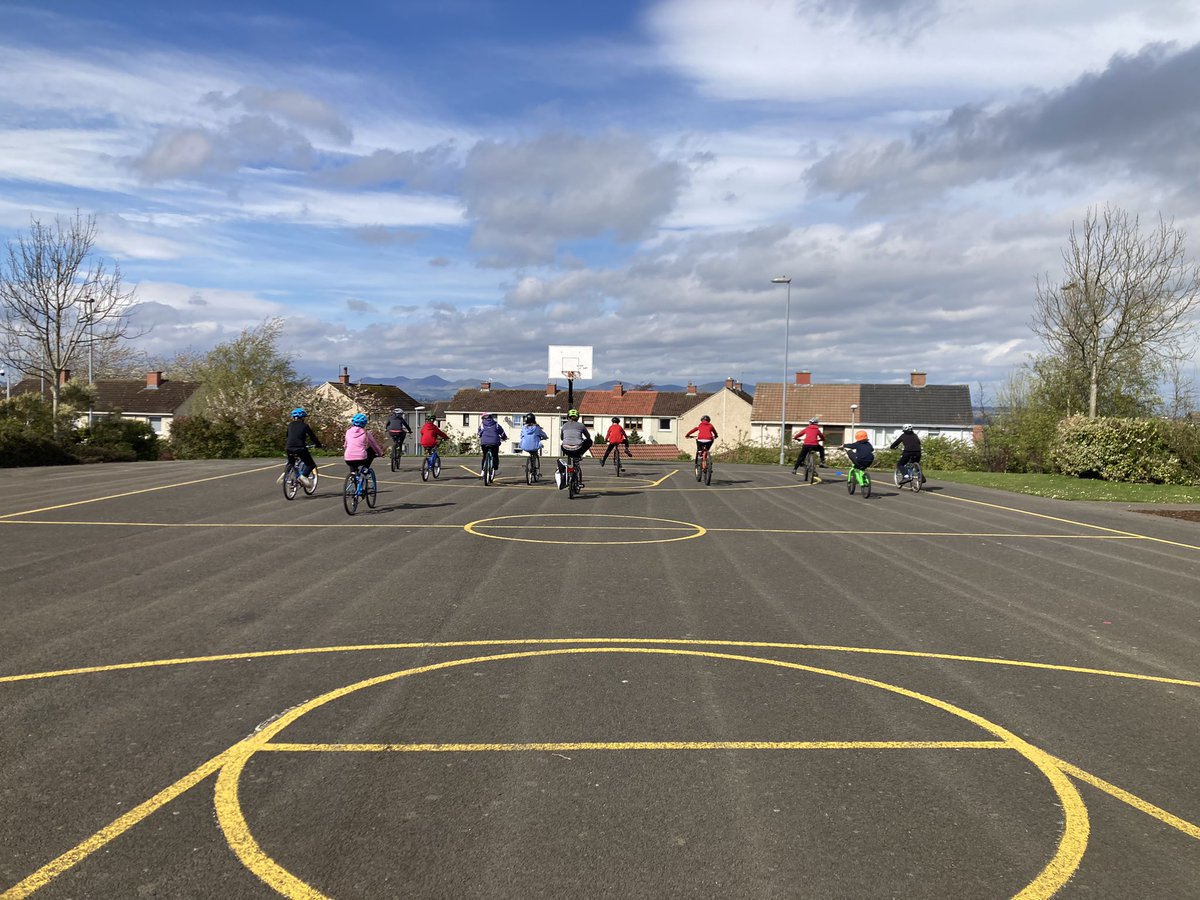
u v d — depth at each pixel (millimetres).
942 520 15789
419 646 6602
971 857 3467
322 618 7492
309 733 4746
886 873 3332
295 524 13859
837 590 9094
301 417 17766
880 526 14789
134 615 7539
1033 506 18656
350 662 6141
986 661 6402
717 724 4957
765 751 4562
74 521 13867
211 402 47719
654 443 77688
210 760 4355
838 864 3395
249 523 13930
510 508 16672
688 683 5734
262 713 5059
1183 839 3648
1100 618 7918
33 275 35562
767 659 6355
